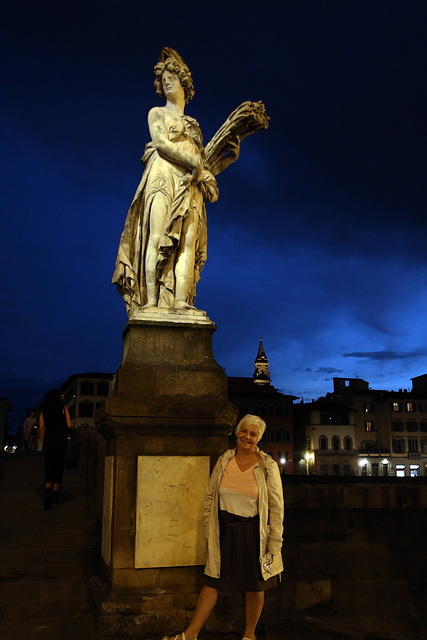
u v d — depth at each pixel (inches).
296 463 2851.9
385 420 2849.4
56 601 207.0
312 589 221.9
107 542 197.6
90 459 382.6
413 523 234.4
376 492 233.8
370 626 223.3
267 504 158.1
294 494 228.7
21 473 444.8
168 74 235.6
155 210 217.6
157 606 174.7
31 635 176.9
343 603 223.1
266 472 160.7
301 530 227.0
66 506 337.4
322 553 226.1
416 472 2802.7
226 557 156.0
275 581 159.5
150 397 193.5
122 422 188.1
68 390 2455.7
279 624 195.3
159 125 224.4
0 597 210.1
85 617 192.1
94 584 199.3
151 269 215.2
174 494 190.1
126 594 179.8
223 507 159.2
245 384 2711.6
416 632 224.5
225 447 199.0
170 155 220.5
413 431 2842.0
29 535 284.4
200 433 196.5
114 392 202.1
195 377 202.1
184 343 207.2
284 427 2637.8
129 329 209.3
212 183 238.5
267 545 156.0
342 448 2765.7
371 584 226.8
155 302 214.8
